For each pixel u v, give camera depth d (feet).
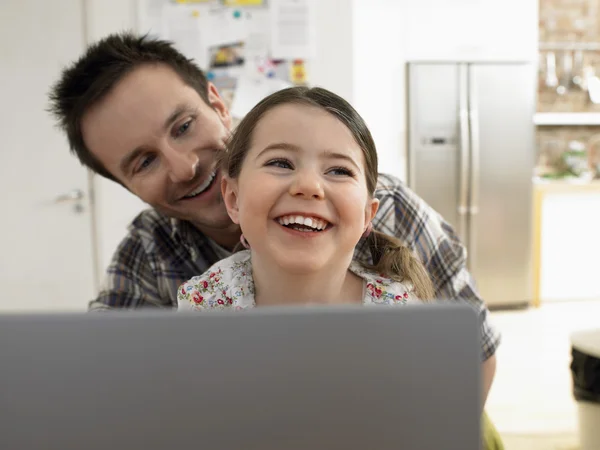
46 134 10.25
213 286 2.93
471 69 13.55
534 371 9.99
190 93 3.45
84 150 3.68
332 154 2.48
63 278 10.50
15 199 10.32
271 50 9.55
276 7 9.55
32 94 10.18
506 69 13.67
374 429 1.23
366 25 13.52
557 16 16.25
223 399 1.23
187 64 3.63
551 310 13.93
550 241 14.30
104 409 1.22
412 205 3.69
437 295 3.68
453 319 1.23
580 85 16.33
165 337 1.23
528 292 14.15
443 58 13.79
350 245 2.53
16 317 1.22
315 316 1.23
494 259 13.98
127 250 3.97
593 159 16.48
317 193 2.38
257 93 9.55
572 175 15.87
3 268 10.39
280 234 2.47
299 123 2.51
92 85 3.31
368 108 13.64
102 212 10.36
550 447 7.09
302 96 2.67
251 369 1.23
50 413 1.22
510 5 13.92
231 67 9.54
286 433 1.23
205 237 3.96
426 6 13.66
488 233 13.92
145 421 1.22
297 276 2.62
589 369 5.00
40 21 10.03
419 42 13.69
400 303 2.84
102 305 3.79
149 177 3.48
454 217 13.78
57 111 3.66
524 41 14.03
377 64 13.58
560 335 12.02
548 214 14.23
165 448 1.23
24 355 1.22
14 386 1.22
